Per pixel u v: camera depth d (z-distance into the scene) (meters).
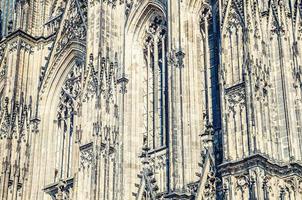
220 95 180.75
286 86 177.38
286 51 182.88
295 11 188.25
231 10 189.25
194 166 192.12
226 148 171.12
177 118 196.25
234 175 165.75
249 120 168.12
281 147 170.88
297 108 175.62
